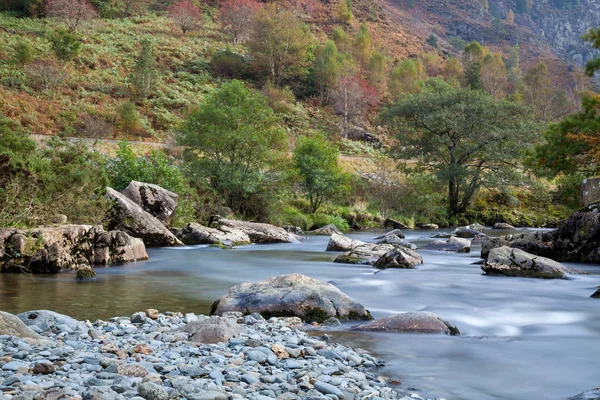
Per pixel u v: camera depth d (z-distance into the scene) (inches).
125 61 2628.0
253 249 756.0
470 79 3435.0
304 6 4788.4
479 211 1646.2
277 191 1129.4
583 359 226.5
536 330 282.2
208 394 146.2
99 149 1371.8
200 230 796.0
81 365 173.9
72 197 636.1
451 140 1648.6
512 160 1763.0
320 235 1058.7
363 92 3127.5
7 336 205.2
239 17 3590.1
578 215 609.6
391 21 5531.5
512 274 469.4
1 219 532.1
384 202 1531.7
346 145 2508.6
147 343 219.1
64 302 348.2
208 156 1102.4
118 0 3501.5
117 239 573.9
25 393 138.3
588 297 366.9
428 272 501.4
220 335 230.1
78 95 2098.9
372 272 505.4
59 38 2367.1
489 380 196.5
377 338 261.3
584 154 1082.1
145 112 2159.2
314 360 203.0
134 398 140.3
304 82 3297.2
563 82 5315.0
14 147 676.1
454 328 278.7
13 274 475.8
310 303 305.0
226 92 1069.8
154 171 919.0
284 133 1099.3
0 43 2256.4
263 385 165.3
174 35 3348.9
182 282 447.5
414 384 191.2
